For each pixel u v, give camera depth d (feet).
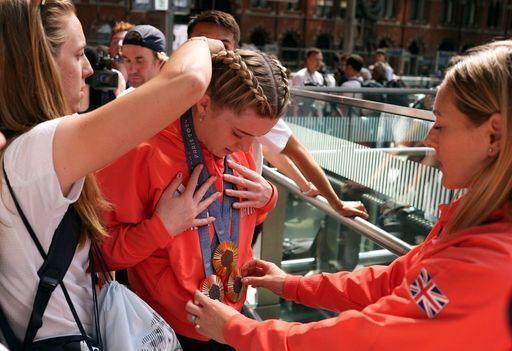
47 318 3.28
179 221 3.82
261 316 8.34
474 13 125.90
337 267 7.20
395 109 5.25
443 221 3.40
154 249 3.84
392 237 5.14
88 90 8.55
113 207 3.85
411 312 2.76
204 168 4.02
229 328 3.53
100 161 2.93
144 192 3.90
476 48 2.93
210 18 6.72
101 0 93.09
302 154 5.65
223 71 3.68
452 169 2.96
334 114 6.55
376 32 118.21
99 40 88.43
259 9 110.93
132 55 9.18
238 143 3.90
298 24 114.32
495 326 2.54
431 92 9.30
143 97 2.82
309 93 7.18
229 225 4.33
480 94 2.72
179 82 2.85
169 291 4.07
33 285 3.18
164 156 3.88
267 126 3.79
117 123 2.83
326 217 7.43
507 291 2.50
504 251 2.58
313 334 3.04
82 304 3.53
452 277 2.61
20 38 3.03
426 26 124.36
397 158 5.30
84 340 3.37
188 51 3.09
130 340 3.55
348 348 2.89
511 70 2.67
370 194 5.85
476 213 2.84
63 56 3.34
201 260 4.08
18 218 3.05
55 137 2.93
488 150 2.80
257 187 4.42
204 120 3.85
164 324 3.71
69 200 3.03
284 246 8.50
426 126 4.83
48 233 3.15
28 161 2.94
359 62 26.13
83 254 3.54
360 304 3.92
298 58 114.42
